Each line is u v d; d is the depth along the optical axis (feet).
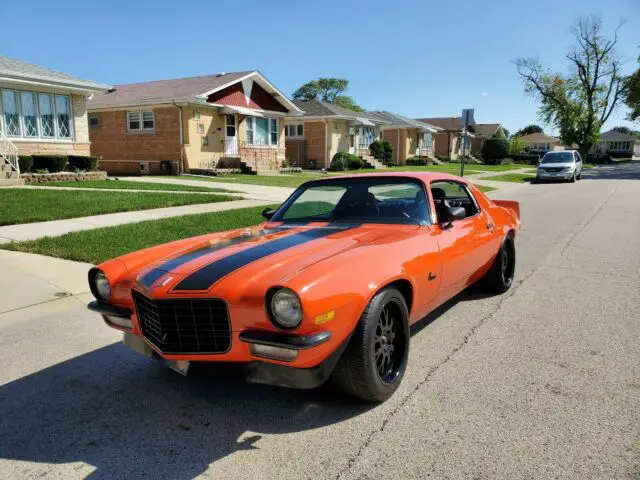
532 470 8.23
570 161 81.87
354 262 9.95
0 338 14.52
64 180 58.80
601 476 8.03
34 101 61.00
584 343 13.64
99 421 10.14
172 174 79.92
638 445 8.83
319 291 8.90
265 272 9.66
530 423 9.62
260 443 9.23
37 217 31.19
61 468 8.64
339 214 14.40
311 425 9.80
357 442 9.16
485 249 15.93
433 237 12.74
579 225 35.29
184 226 29.32
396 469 8.36
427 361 12.60
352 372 9.88
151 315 10.27
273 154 96.37
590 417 9.80
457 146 192.34
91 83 65.16
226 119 86.33
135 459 8.85
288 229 13.51
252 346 9.13
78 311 16.70
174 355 9.76
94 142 89.10
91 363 12.96
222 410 10.48
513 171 118.73
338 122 112.37
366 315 9.80
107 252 22.81
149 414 10.39
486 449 8.83
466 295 18.43
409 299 11.55
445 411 10.16
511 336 14.24
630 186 72.13
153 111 81.46
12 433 9.75
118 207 36.04
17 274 20.18
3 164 53.11
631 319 15.53
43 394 11.31
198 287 9.50
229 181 67.62
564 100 175.63
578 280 20.30
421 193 13.85
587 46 168.96
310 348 8.67
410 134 150.41
